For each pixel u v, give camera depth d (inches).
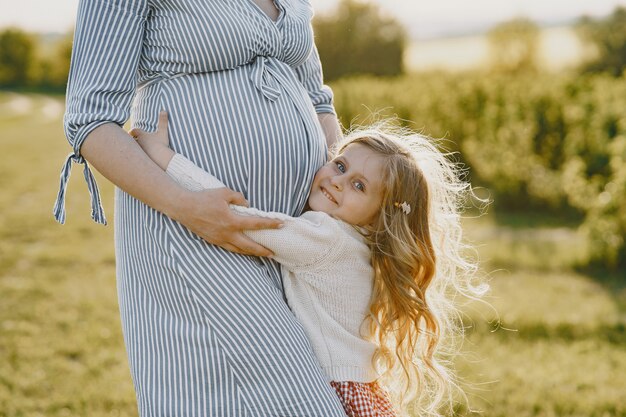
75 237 343.3
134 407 153.9
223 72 71.6
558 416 149.6
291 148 73.1
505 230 378.3
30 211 414.0
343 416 68.8
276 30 73.9
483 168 468.8
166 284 69.0
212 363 67.2
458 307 222.8
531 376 171.2
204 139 70.4
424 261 80.3
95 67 67.4
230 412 66.8
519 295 247.8
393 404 86.4
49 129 1016.9
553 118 482.9
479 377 169.5
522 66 1354.6
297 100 75.4
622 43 1224.2
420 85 679.1
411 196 78.0
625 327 215.6
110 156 66.6
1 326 207.6
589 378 170.7
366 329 77.4
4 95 2144.4
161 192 66.6
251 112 71.4
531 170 435.5
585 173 398.6
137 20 68.6
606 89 470.9
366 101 657.6
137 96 75.0
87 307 228.5
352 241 74.0
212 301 67.6
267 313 67.9
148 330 70.2
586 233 304.8
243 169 71.1
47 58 2568.9
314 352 73.2
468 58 1633.9
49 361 180.1
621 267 298.0
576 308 235.3
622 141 322.7
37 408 152.9
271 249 70.2
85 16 68.0
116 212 75.2
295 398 66.6
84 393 159.5
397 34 1412.4
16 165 624.4
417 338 81.3
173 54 70.2
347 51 1412.4
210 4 69.6
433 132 552.4
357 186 76.0
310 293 73.2
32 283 256.7
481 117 531.2
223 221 66.6
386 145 78.3
